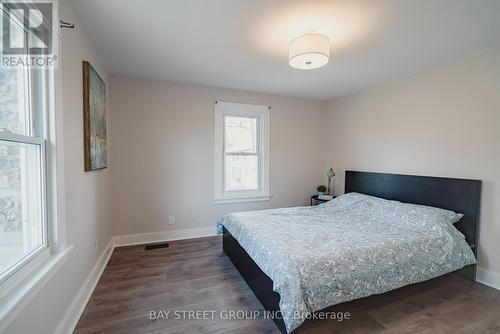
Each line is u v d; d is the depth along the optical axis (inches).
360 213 115.2
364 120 141.7
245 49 90.6
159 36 80.9
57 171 54.0
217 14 67.9
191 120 136.3
